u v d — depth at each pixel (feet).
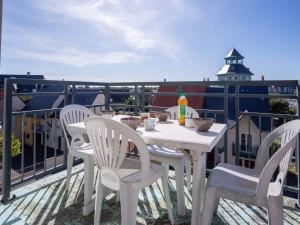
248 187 5.00
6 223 6.13
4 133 7.25
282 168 4.75
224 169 5.93
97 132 5.17
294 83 7.39
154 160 6.84
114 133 4.96
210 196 4.95
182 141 4.76
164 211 6.84
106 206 7.06
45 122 9.12
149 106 11.09
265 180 4.43
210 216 4.92
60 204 7.14
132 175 5.39
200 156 5.33
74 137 7.79
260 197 4.50
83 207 6.67
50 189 8.11
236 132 8.75
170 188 8.32
